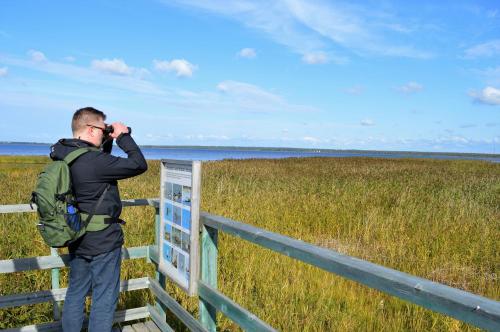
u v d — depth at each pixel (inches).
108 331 119.3
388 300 197.8
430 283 57.7
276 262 233.6
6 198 432.5
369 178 782.5
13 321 169.9
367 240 313.0
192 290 114.8
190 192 115.3
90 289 137.4
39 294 138.6
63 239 106.7
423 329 169.9
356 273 67.8
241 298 188.1
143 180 658.8
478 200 504.7
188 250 116.9
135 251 155.7
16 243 257.0
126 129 121.8
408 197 475.5
